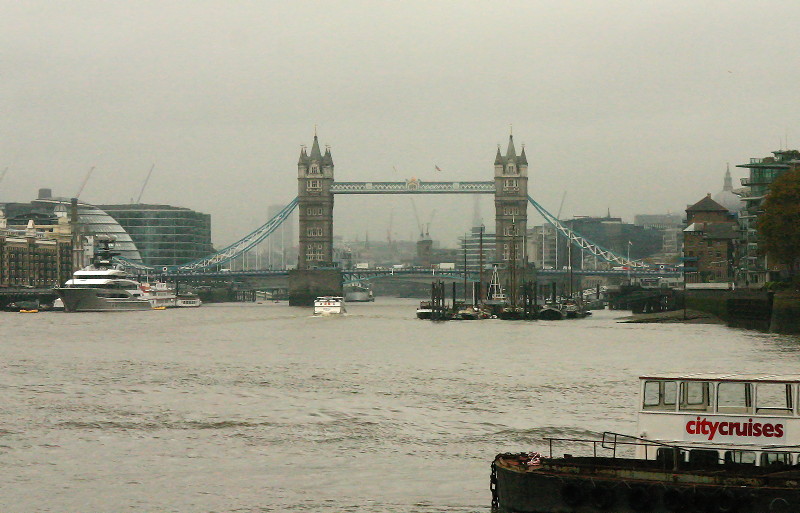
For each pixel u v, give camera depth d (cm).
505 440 10719
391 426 11600
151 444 10744
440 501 8512
